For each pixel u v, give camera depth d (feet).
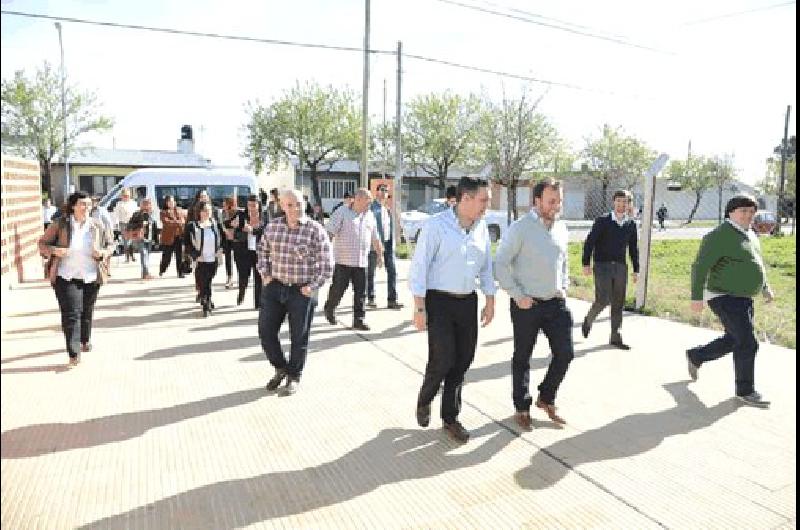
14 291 35.86
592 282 43.16
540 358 21.95
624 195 23.13
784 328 26.99
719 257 17.29
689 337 25.67
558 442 14.55
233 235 31.48
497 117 87.40
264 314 17.62
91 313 21.91
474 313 14.43
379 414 16.22
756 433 15.17
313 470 12.89
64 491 11.83
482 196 13.94
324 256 17.51
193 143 154.30
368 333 25.73
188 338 24.39
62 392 17.65
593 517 11.19
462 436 14.42
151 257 57.82
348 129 124.88
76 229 19.88
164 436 14.56
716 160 170.71
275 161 126.72
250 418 15.79
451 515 11.21
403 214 72.64
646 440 14.70
